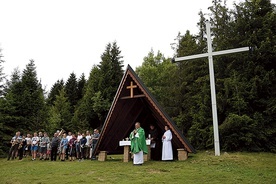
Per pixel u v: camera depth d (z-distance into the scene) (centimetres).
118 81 4184
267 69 1855
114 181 880
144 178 912
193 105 2391
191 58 1537
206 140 1955
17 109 2905
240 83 1792
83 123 3972
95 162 1428
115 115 1509
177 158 1462
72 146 1630
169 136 1376
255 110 1795
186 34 3200
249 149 1666
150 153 1489
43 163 1477
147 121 1673
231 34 2048
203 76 2366
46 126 3303
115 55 4366
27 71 3203
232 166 1105
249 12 1959
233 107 1769
